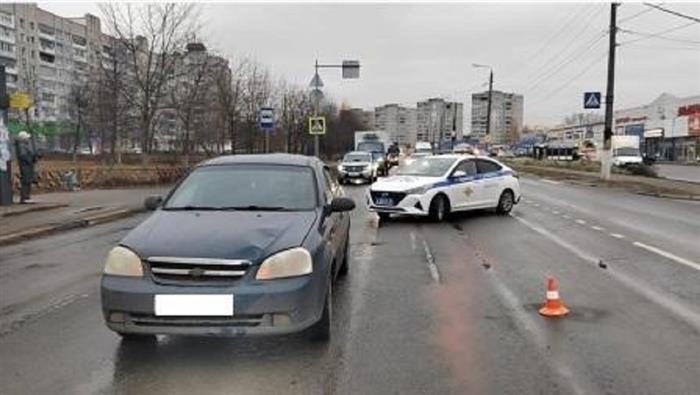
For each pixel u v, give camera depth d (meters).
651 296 7.95
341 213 8.27
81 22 100.12
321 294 5.75
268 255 5.43
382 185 16.39
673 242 12.56
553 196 25.20
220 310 5.20
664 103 82.75
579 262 10.35
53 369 5.38
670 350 5.87
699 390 4.95
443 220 16.34
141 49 32.94
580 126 96.75
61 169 27.02
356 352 5.79
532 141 110.38
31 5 88.38
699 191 27.16
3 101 17.03
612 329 6.52
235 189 7.05
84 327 6.59
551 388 5.00
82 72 75.75
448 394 4.88
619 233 13.92
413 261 10.45
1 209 16.53
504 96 132.50
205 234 5.69
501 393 4.90
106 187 26.47
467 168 17.22
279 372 5.30
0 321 6.84
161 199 7.18
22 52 86.94
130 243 5.57
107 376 5.22
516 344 6.04
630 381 5.14
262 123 27.12
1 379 5.17
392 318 6.93
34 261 10.49
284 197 6.94
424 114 131.62
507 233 13.95
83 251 11.49
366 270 9.65
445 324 6.71
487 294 8.07
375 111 133.12
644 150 83.75
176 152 46.38
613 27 33.56
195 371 5.32
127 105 37.09
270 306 5.28
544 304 7.56
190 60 36.00
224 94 38.56
